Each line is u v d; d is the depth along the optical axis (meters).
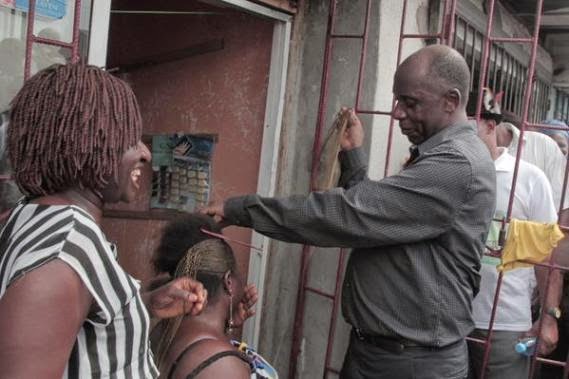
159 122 3.23
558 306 2.80
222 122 3.02
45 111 1.01
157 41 3.23
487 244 2.58
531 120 5.96
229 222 2.04
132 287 1.10
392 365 1.97
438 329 1.94
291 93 2.89
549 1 4.90
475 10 3.99
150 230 3.24
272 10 2.74
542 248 2.38
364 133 2.80
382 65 2.79
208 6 3.05
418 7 3.04
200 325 1.60
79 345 1.04
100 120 1.03
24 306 0.92
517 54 5.30
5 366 0.90
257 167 2.92
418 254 1.93
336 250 2.85
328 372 2.87
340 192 1.91
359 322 2.03
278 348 3.00
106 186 1.10
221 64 3.03
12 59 1.88
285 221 1.94
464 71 1.96
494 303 2.48
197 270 1.61
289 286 2.97
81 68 1.06
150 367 1.20
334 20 2.83
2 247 1.05
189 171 3.12
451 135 1.95
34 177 1.04
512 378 2.71
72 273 0.97
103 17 2.06
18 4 1.87
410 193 1.86
